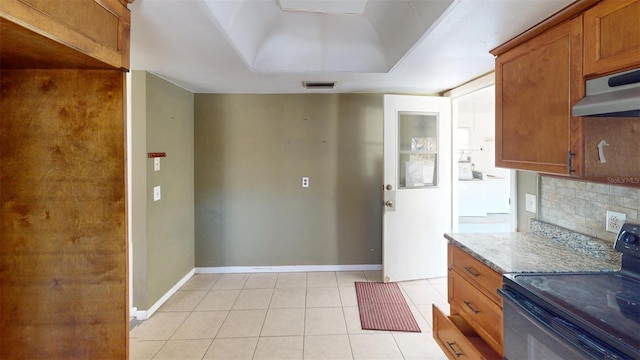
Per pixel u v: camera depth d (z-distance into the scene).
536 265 1.37
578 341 0.91
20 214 1.29
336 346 2.11
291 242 3.45
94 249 1.31
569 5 1.24
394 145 3.07
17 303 1.30
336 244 3.46
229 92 3.30
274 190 3.41
